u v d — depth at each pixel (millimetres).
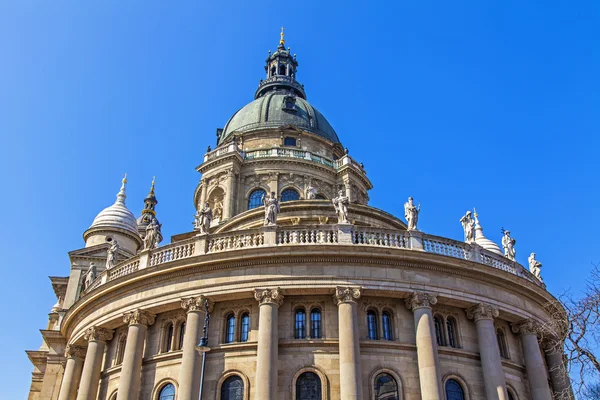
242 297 28375
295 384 26172
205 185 55719
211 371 27234
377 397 26078
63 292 50781
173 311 30094
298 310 28375
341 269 28062
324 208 39062
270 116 61406
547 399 29688
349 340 26109
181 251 30859
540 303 33500
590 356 24828
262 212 39312
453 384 27672
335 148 61719
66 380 34531
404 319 28281
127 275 31047
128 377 28328
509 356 30656
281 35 78375
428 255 28703
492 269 30234
